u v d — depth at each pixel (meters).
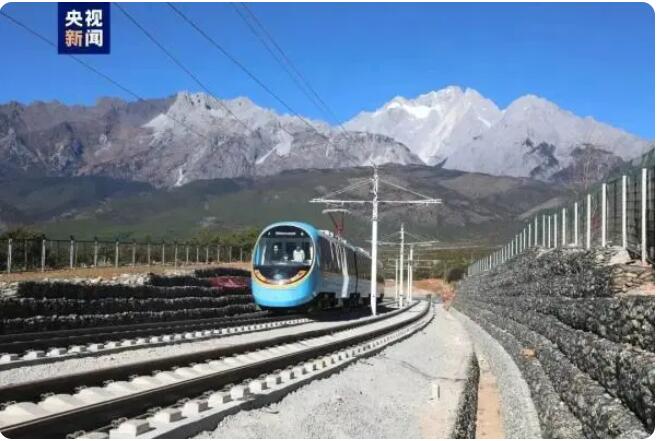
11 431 7.82
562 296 20.44
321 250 33.72
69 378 11.16
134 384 12.15
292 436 10.45
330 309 41.94
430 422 14.01
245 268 52.62
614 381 10.91
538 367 19.25
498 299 40.91
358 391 15.39
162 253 45.09
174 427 8.86
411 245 76.25
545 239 30.41
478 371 27.23
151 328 24.28
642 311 10.45
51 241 34.91
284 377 14.27
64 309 23.97
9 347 16.34
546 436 13.80
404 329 37.19
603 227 19.16
